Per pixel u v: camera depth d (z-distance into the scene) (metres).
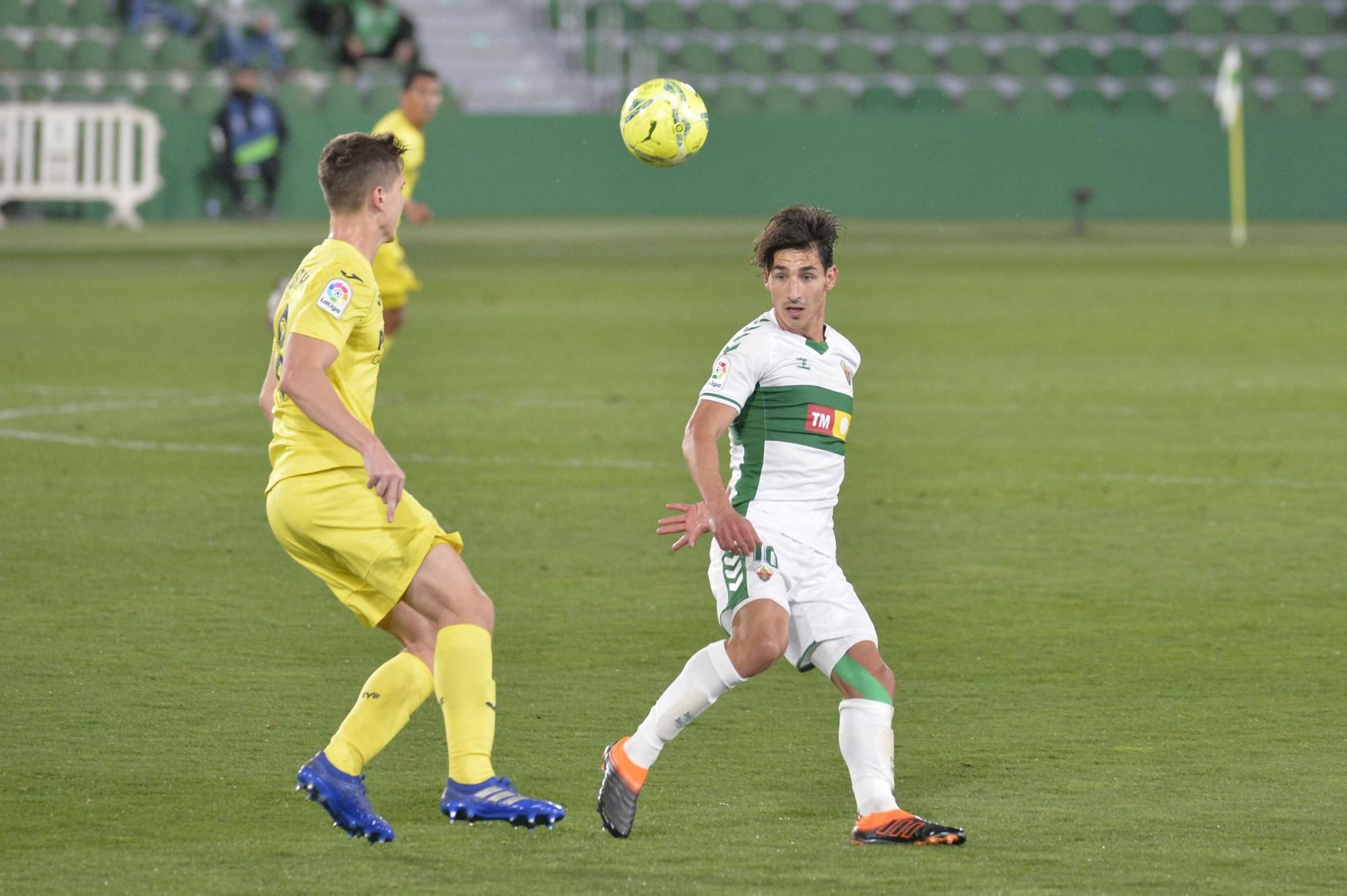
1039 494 34.88
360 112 123.19
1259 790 18.03
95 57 124.31
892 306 72.88
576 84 135.62
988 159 131.88
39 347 57.38
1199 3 145.12
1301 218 133.12
